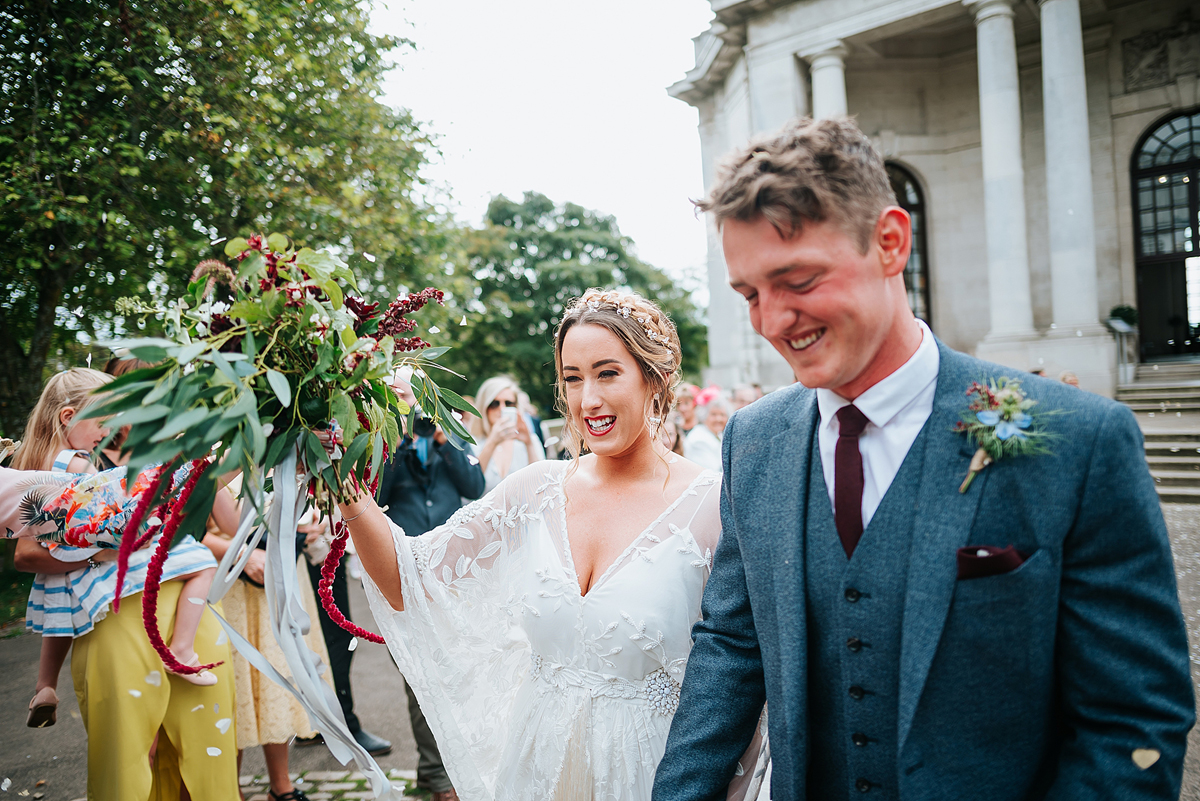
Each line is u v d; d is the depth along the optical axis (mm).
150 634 1435
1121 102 14492
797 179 1070
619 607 1738
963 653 1113
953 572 1125
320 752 3955
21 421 9500
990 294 13164
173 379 1241
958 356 1257
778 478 1367
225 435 1333
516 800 1812
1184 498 8625
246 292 1448
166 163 9414
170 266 9758
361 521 1740
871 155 1134
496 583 1998
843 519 1257
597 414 1833
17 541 2477
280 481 1490
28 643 5957
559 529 1897
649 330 1880
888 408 1226
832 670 1265
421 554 1890
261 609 3305
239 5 8883
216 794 2604
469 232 25391
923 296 16188
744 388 7480
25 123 8633
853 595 1221
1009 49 12500
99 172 8703
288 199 10195
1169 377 12945
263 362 1405
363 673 5160
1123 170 14555
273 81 9984
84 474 2463
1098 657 1071
